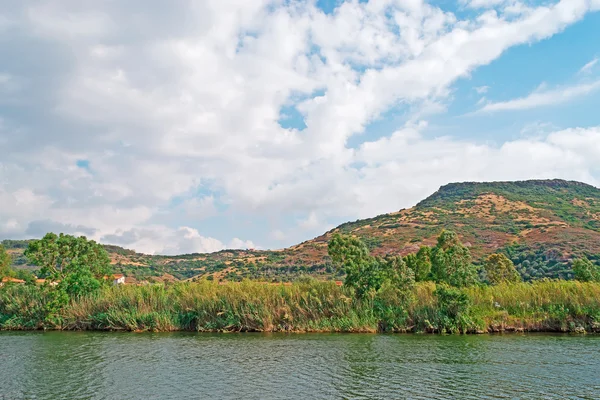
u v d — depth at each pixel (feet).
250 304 195.31
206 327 194.08
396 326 187.42
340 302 196.44
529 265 411.95
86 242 236.63
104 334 187.42
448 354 137.28
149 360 130.52
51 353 142.31
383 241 572.51
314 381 105.70
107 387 101.71
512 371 114.11
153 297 211.00
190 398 93.25
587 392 95.81
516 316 189.67
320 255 557.74
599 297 187.32
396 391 97.09
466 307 185.98
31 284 223.10
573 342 158.40
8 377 110.93
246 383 104.17
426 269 251.80
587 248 422.41
